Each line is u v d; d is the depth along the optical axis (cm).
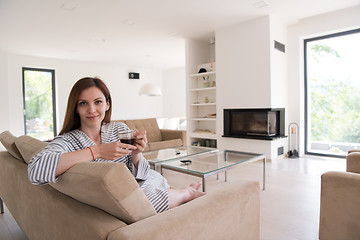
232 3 354
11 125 591
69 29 438
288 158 445
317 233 181
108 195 76
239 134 457
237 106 452
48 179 86
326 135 452
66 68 686
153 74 885
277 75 428
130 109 824
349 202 142
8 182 170
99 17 387
